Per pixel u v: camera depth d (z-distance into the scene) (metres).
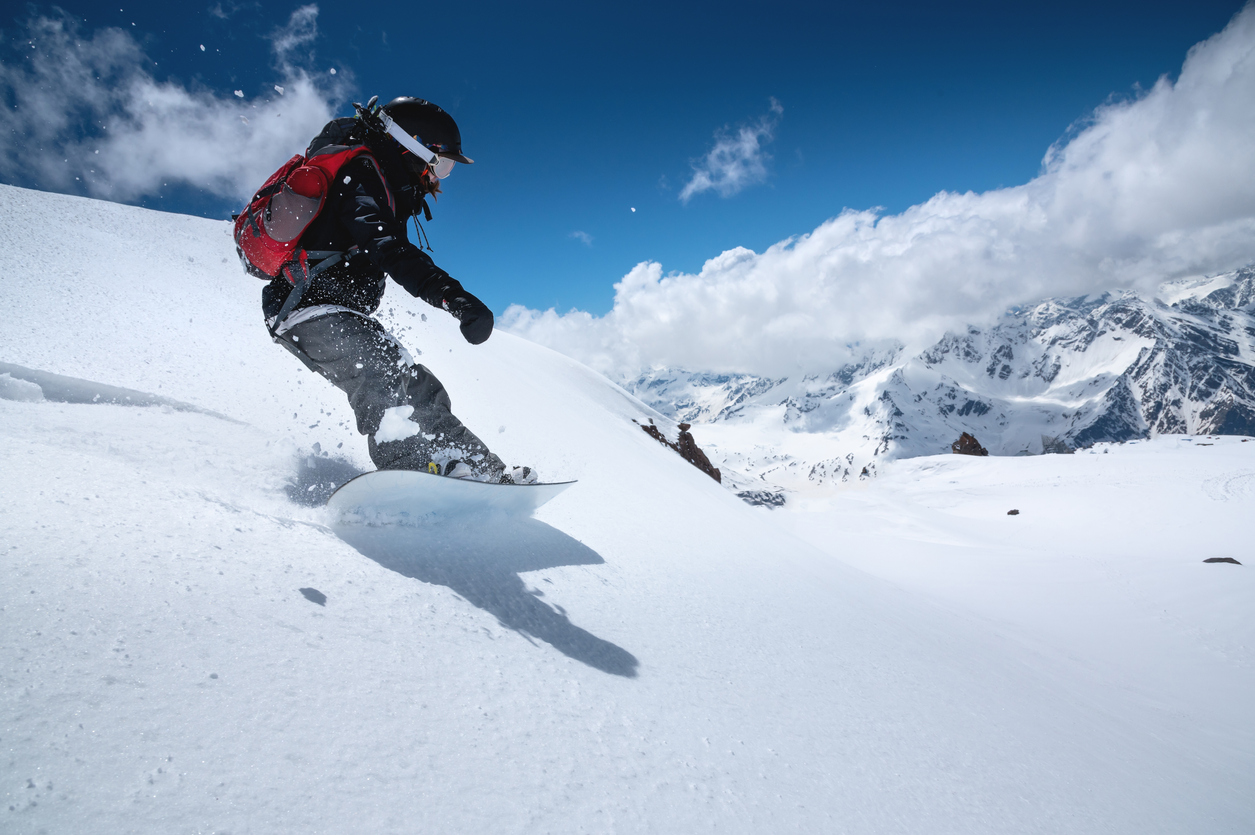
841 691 1.92
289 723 0.85
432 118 1.90
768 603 2.61
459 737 0.97
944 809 1.42
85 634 0.85
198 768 0.72
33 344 2.70
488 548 1.91
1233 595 10.27
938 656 2.98
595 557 2.28
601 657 1.51
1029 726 2.38
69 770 0.65
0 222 4.88
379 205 1.73
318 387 3.53
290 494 1.90
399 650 1.14
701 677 1.64
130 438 1.96
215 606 1.03
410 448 1.94
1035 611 10.45
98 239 5.81
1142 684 6.11
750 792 1.18
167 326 3.74
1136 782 2.24
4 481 1.19
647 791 1.05
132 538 1.14
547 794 0.93
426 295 1.65
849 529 19.69
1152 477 28.56
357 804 0.76
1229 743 4.15
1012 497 28.95
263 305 1.93
